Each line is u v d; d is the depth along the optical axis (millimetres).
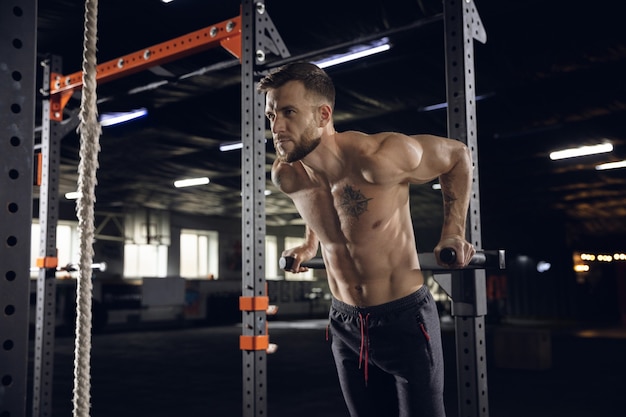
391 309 1695
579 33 5684
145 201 17109
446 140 1677
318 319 21625
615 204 15086
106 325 16141
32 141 1088
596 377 7762
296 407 5836
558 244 18016
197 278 20234
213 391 6836
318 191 1691
